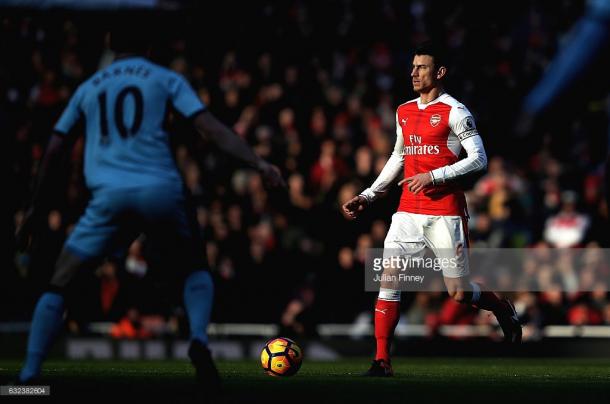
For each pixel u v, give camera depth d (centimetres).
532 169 5238
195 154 5088
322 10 6209
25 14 3425
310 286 4556
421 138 2095
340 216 4747
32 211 1555
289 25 6062
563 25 6253
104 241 1468
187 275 1512
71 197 4819
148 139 1448
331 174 4850
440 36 6219
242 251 4731
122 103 1456
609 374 2255
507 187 4966
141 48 1521
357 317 4512
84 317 4484
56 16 3412
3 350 4353
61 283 1484
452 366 2925
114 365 2872
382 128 5428
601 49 652
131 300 4528
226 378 1933
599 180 5153
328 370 2436
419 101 2133
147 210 1430
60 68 5669
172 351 4312
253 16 5931
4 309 4659
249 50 5875
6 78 5503
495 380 1930
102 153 1453
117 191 1424
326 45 6097
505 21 6328
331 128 5375
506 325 2256
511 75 5978
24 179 5147
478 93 5875
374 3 6291
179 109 1466
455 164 2033
